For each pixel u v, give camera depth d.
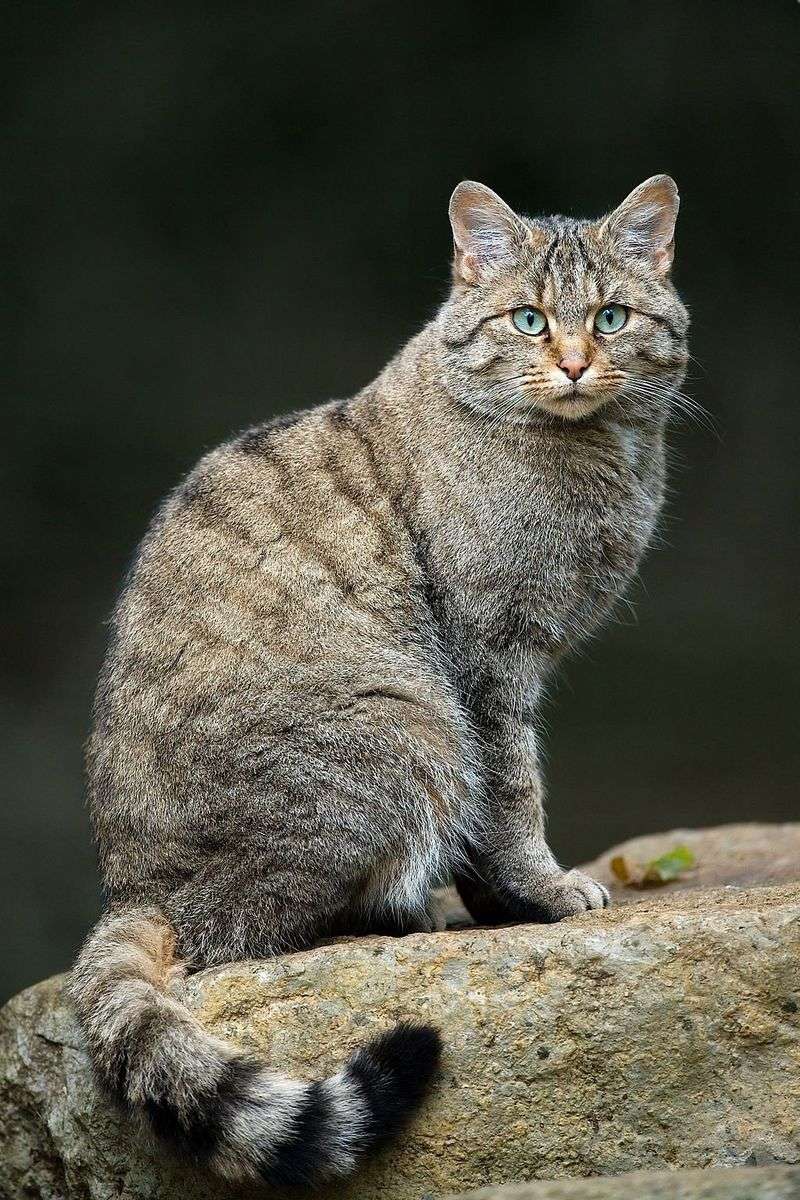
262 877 8.84
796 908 7.78
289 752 8.91
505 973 7.84
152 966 8.52
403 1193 7.77
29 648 21.98
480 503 9.70
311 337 23.36
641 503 10.16
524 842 9.64
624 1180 6.52
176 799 8.98
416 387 10.05
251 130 23.12
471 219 10.14
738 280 23.20
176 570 9.40
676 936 7.74
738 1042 7.62
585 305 9.77
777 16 22.72
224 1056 7.77
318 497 9.64
